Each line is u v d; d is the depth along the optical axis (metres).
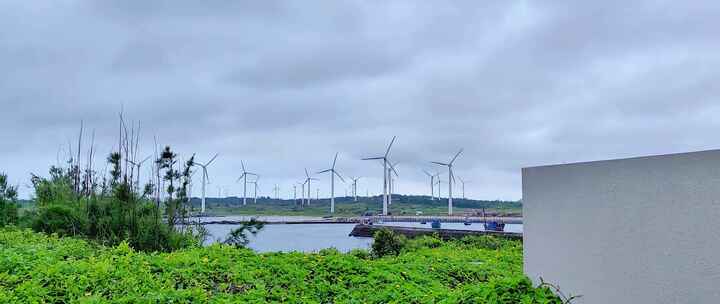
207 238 12.23
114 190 11.70
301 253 9.89
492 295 6.59
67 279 6.94
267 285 7.85
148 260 8.23
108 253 8.78
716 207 4.46
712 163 4.52
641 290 5.12
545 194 6.71
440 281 9.02
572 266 6.12
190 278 7.64
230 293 7.44
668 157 4.92
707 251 4.52
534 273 6.91
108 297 6.65
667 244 4.88
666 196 4.91
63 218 11.28
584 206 5.94
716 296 4.42
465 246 15.05
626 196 5.36
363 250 13.19
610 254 5.53
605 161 5.66
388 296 7.62
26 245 8.99
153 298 6.48
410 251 12.77
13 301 6.13
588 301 5.83
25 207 12.60
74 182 13.21
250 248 10.36
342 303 7.32
